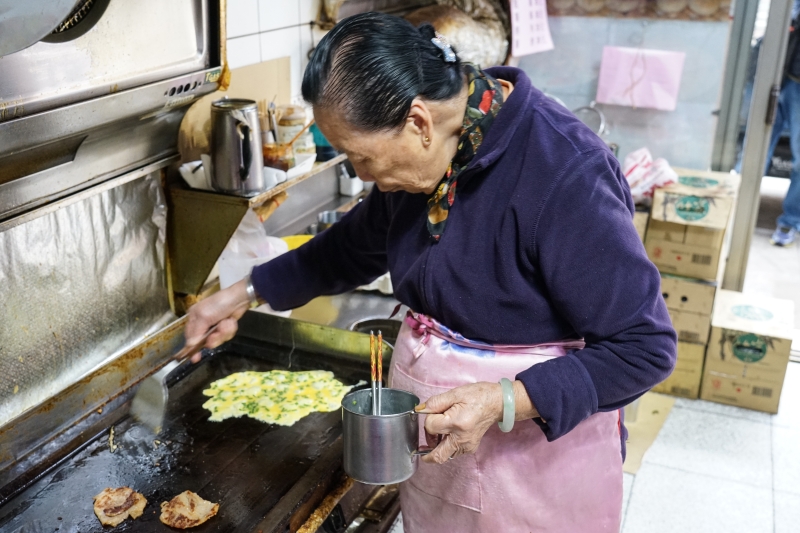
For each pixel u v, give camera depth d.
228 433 1.63
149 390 1.60
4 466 1.48
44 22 0.98
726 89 3.59
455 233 1.31
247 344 2.01
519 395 1.19
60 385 1.70
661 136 3.76
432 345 1.40
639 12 3.56
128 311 1.89
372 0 2.90
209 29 1.65
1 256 1.49
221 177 1.89
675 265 3.26
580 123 1.30
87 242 1.71
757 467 2.88
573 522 1.47
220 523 1.35
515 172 1.25
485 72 1.43
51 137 1.32
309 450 1.57
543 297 1.28
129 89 1.44
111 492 1.40
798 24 4.33
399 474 1.22
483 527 1.46
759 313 3.37
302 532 1.34
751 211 3.77
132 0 1.40
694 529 2.52
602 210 1.18
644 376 1.19
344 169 3.00
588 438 1.42
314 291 1.68
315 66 1.16
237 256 2.18
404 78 1.13
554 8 3.71
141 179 1.86
